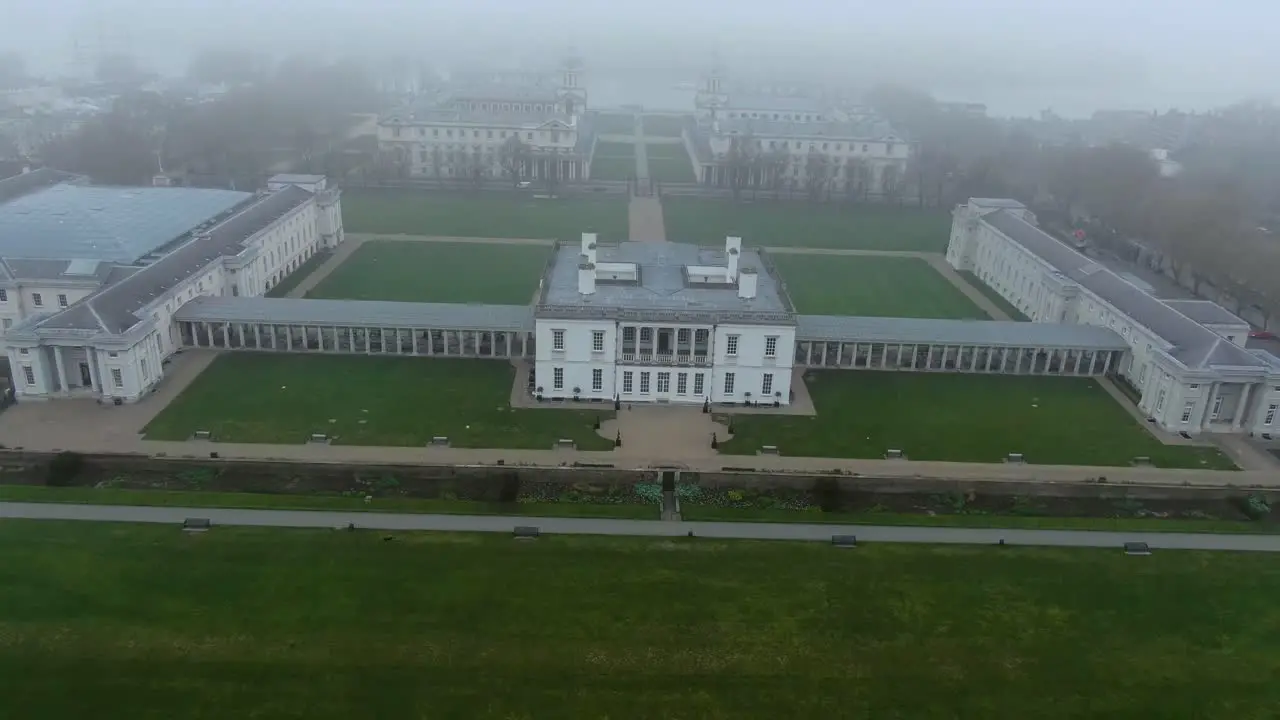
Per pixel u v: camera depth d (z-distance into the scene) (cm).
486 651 10544
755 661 10575
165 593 11250
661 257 19762
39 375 16338
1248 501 14288
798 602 11600
